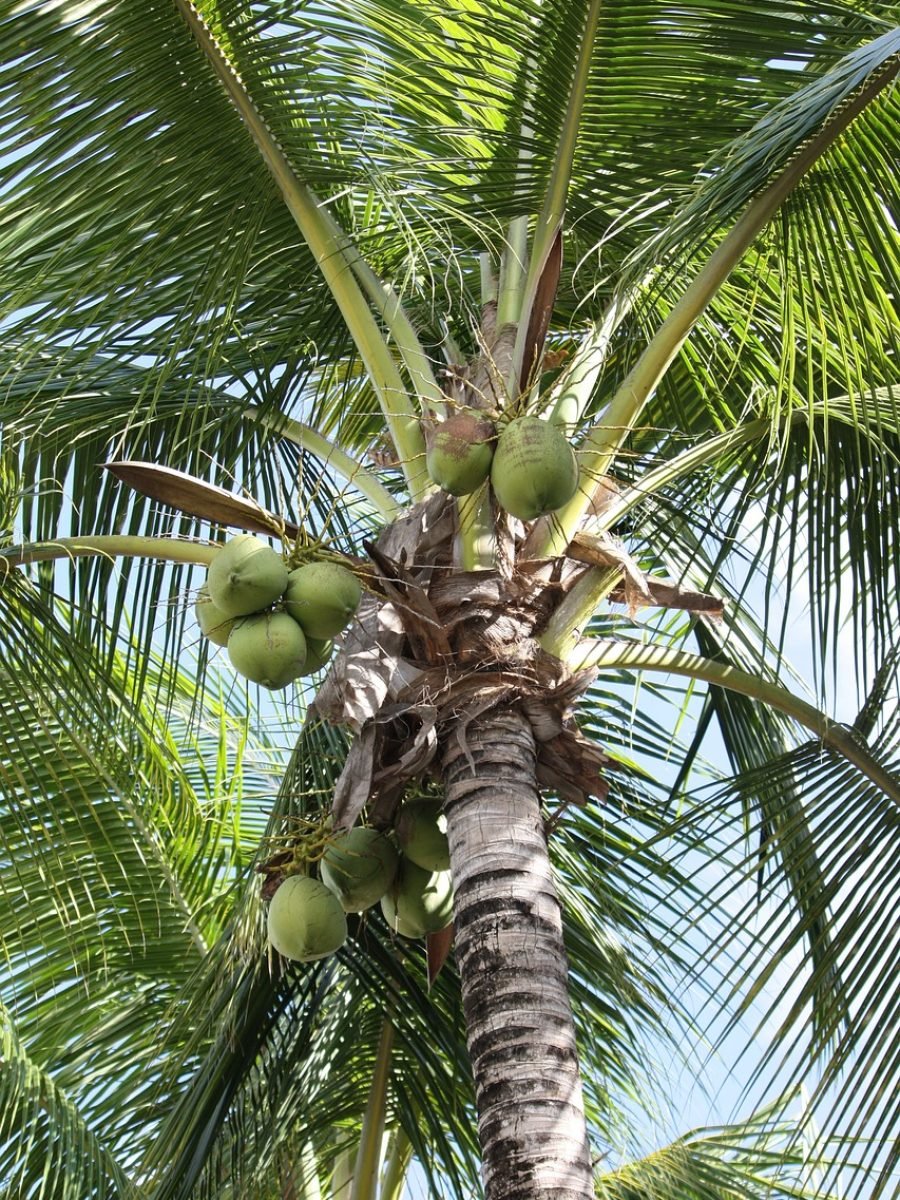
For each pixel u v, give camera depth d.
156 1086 6.16
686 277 5.15
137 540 4.59
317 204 4.84
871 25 4.62
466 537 3.97
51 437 5.29
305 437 5.30
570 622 3.95
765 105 4.73
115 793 6.42
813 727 4.85
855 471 5.11
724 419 5.75
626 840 6.09
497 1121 3.15
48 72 4.55
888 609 5.12
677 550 5.77
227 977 5.41
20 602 5.04
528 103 5.07
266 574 3.58
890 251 4.60
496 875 3.50
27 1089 5.06
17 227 4.58
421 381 4.41
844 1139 4.55
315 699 3.80
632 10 4.59
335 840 4.00
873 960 4.76
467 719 3.74
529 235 5.50
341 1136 6.75
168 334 4.79
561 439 3.65
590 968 5.98
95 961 6.53
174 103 4.74
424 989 5.59
